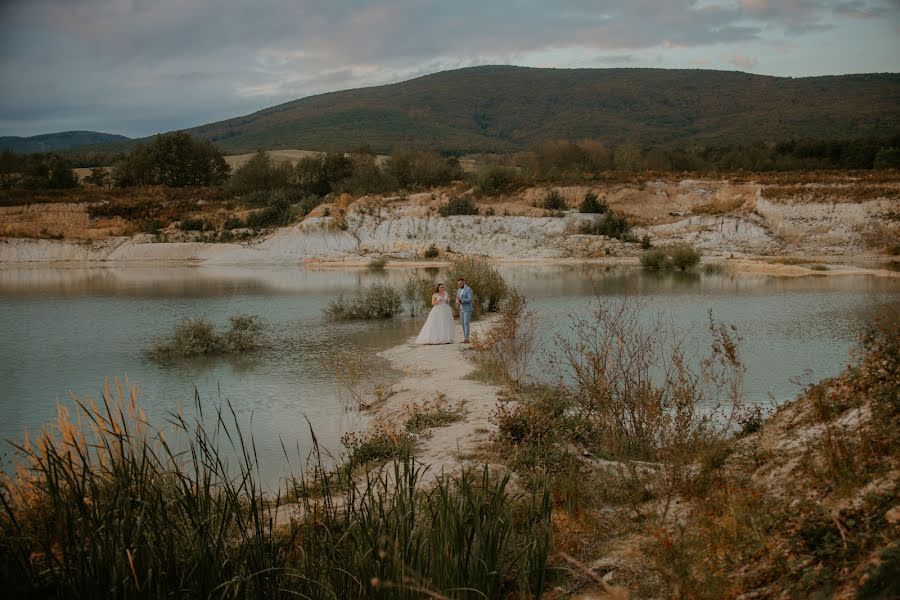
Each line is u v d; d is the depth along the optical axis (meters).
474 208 63.38
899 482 3.79
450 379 13.30
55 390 13.76
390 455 8.14
